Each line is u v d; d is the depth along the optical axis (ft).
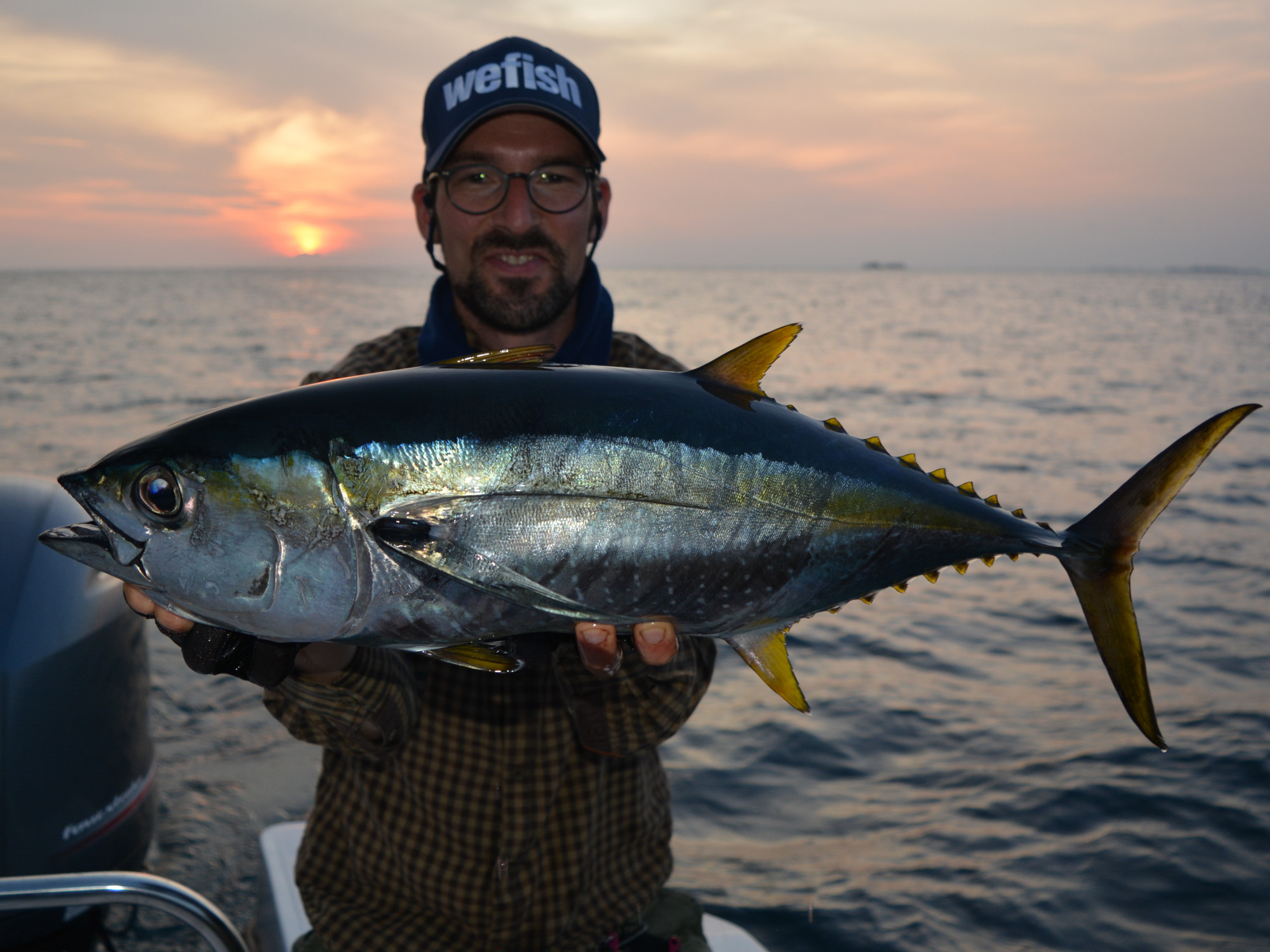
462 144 6.70
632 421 4.67
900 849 14.80
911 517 5.16
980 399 79.71
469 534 4.41
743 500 4.79
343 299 336.49
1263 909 13.37
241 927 11.77
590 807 6.39
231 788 15.28
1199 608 26.71
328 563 4.32
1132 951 12.55
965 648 23.73
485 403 4.54
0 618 9.48
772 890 13.75
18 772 9.29
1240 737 18.42
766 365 5.13
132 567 4.33
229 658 4.58
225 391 78.54
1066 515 39.19
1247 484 46.80
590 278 7.22
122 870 10.32
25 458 47.01
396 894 6.39
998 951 12.57
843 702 20.24
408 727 5.98
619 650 4.69
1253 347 146.30
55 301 303.48
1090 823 15.56
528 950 6.31
